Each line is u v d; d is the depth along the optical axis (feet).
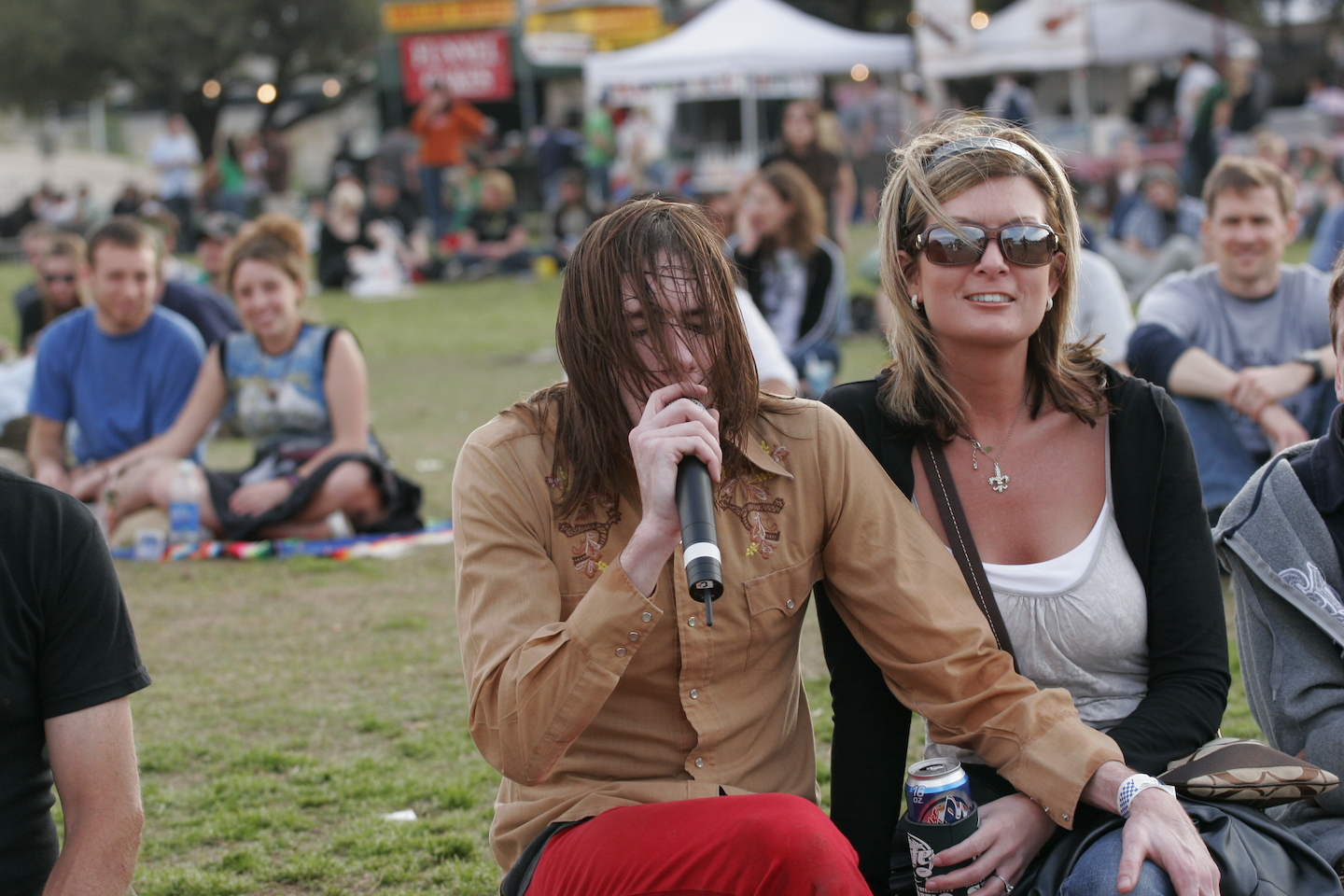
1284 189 15.79
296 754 12.18
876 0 105.91
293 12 119.44
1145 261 32.60
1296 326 16.08
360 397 19.67
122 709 6.63
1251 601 8.38
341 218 59.00
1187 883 6.56
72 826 6.48
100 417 20.12
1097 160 62.90
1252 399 15.26
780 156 40.45
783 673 7.55
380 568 18.61
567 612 7.22
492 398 32.99
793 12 63.21
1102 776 7.09
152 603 17.22
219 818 10.91
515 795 7.38
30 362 23.43
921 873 7.16
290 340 19.56
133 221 19.94
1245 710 12.46
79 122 146.41
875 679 7.99
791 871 6.19
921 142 8.20
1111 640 7.86
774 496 7.45
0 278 64.95
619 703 7.21
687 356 6.97
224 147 79.30
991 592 7.89
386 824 10.75
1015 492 8.06
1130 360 16.33
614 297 6.97
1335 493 8.11
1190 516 8.00
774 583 7.36
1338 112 67.46
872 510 7.64
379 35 121.80
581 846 6.61
